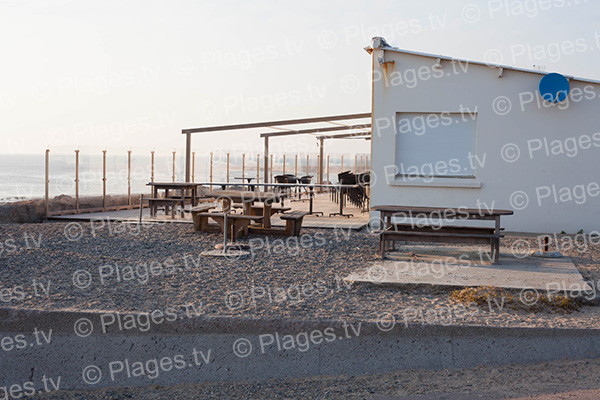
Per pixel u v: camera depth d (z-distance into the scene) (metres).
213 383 5.39
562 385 4.74
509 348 5.55
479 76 11.77
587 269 8.18
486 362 5.47
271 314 5.96
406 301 6.62
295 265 8.37
